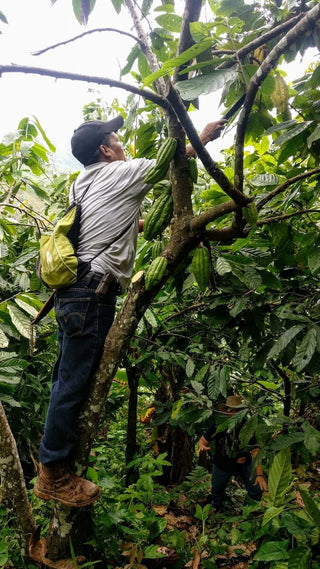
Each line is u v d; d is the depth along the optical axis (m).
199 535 2.70
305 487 2.60
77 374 1.88
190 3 1.67
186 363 2.86
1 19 1.38
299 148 1.98
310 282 2.46
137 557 2.10
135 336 2.87
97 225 1.93
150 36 1.92
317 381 2.44
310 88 1.85
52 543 2.02
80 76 1.51
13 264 2.81
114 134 2.11
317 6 1.34
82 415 1.93
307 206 2.25
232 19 1.54
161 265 1.81
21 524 2.07
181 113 1.49
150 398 4.47
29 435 3.07
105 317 1.92
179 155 1.83
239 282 2.45
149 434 4.10
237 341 2.93
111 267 1.93
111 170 1.97
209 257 1.86
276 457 1.66
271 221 1.93
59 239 1.90
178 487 3.21
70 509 1.97
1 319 2.39
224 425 2.24
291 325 2.29
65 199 3.70
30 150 2.90
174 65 1.38
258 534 2.05
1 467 2.01
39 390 3.01
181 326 2.99
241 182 1.66
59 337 2.02
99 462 3.37
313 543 1.74
